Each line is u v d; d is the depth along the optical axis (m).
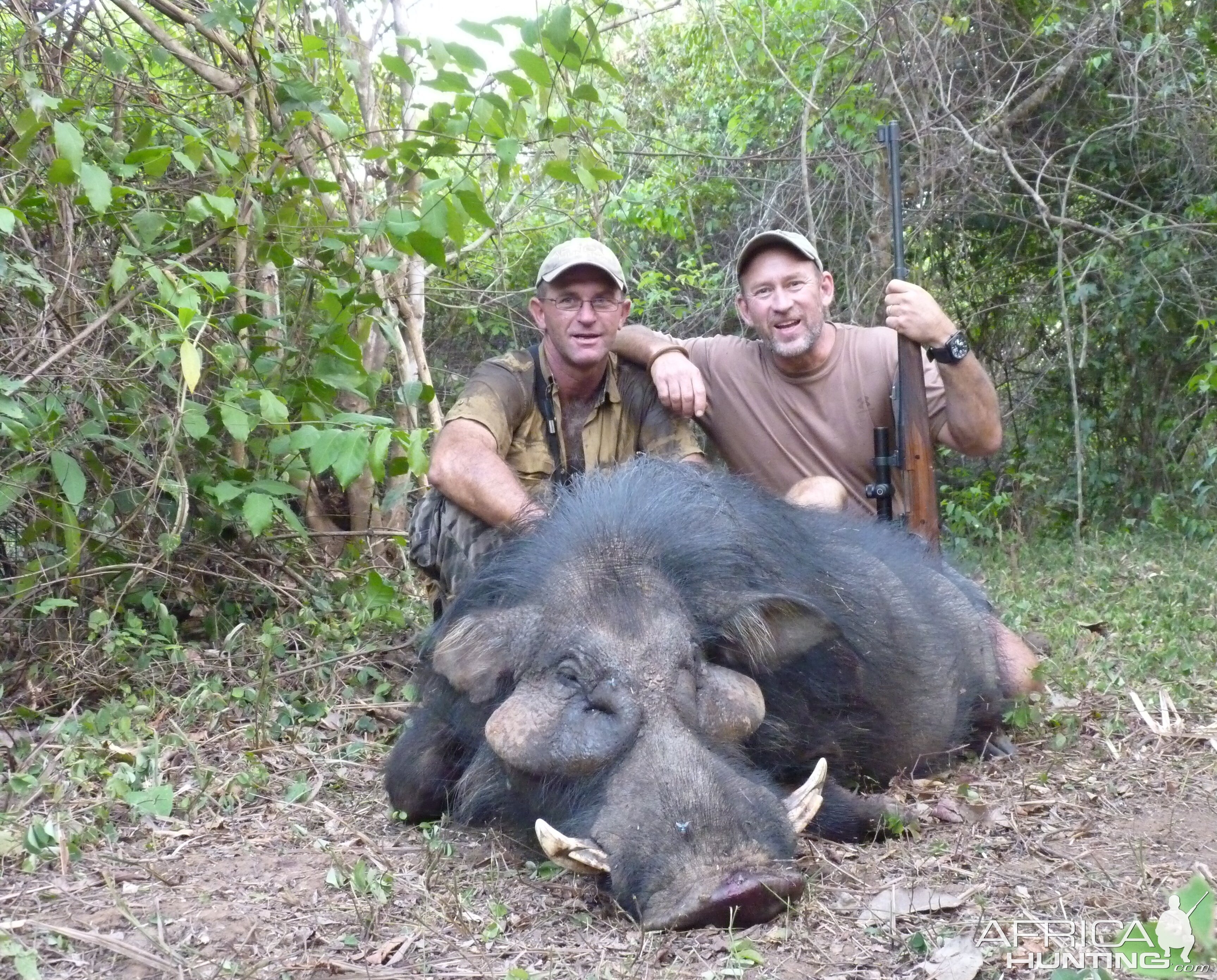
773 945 1.35
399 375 3.49
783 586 1.89
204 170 2.82
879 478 2.61
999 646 2.47
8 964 1.30
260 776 1.92
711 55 5.10
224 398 2.47
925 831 1.76
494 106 2.57
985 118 4.45
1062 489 5.34
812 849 1.66
